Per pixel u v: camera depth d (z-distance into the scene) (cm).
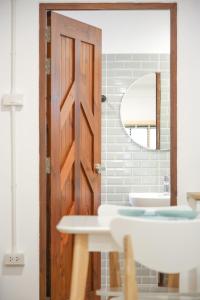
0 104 290
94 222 176
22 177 291
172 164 292
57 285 293
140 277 382
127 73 397
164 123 399
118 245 155
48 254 294
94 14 397
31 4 291
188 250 146
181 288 270
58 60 299
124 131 397
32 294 288
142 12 396
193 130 292
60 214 299
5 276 289
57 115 297
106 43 397
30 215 290
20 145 291
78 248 167
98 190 338
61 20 301
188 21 292
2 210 290
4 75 291
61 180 300
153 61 397
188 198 265
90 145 333
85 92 325
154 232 144
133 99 398
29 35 291
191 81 291
